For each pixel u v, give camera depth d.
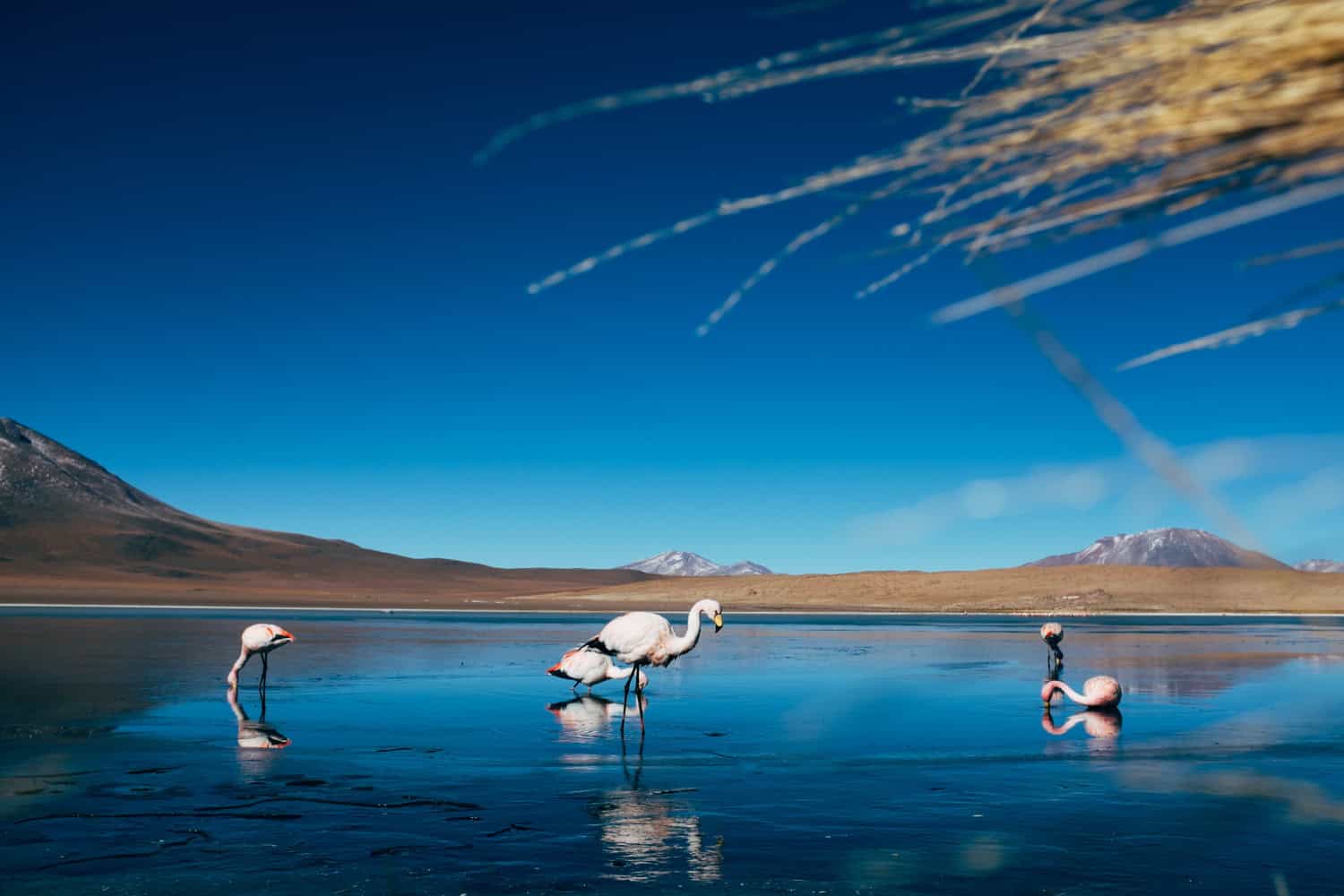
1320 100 0.97
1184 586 66.44
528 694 16.33
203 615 51.31
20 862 6.91
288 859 6.99
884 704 15.25
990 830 7.86
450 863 6.93
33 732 11.98
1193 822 8.12
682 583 123.56
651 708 14.74
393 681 18.09
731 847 7.37
